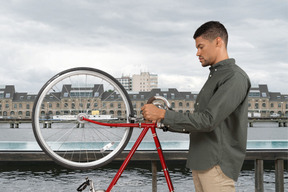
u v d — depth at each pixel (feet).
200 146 4.20
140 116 5.01
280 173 7.61
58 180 22.12
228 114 3.84
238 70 4.06
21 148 8.81
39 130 4.65
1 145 9.29
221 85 3.97
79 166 4.92
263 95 329.52
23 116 308.40
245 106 4.12
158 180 21.88
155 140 4.87
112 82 5.00
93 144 6.51
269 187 20.70
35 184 20.92
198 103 4.40
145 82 444.96
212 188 4.15
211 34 4.24
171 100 311.06
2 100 307.37
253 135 120.16
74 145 6.47
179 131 4.83
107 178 22.72
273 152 7.53
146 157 7.45
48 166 23.21
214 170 4.12
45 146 4.72
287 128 179.42
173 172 21.84
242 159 4.13
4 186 20.31
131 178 22.06
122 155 7.41
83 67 4.85
